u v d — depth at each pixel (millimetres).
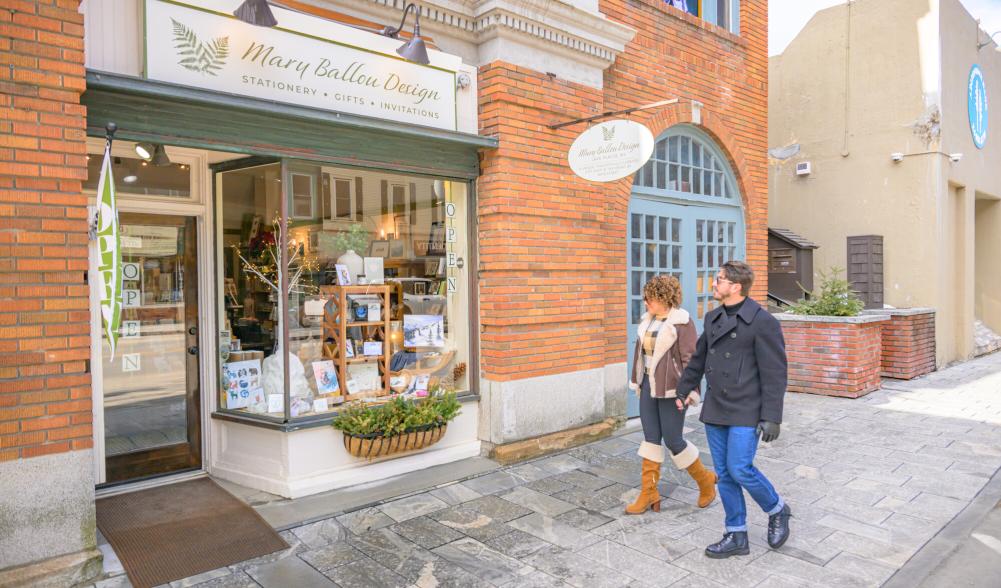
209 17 4273
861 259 11117
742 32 9070
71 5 3555
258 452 5090
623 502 4926
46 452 3516
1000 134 14289
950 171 11336
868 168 11445
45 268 3496
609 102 7016
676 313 4531
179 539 4176
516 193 5875
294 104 4531
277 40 4586
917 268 10992
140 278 5098
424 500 4938
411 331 5805
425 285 5875
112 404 4973
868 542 4207
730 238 9148
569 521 4562
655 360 4516
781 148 12477
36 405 3482
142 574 3729
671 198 8047
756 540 4242
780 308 10672
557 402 6289
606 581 3709
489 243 5902
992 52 13594
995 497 5016
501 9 5629
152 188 5059
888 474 5559
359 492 5004
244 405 5234
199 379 5395
